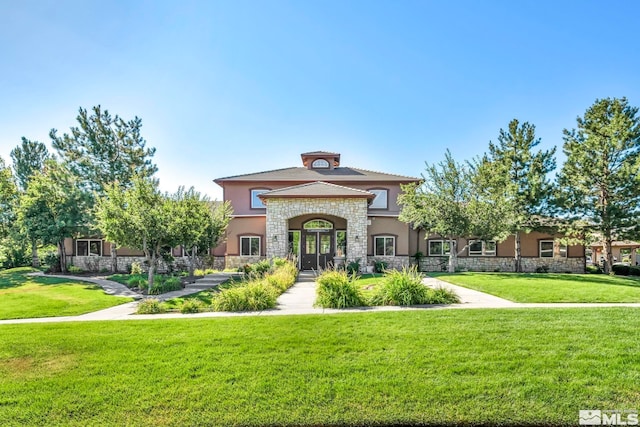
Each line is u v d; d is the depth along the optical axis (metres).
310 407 4.57
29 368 5.98
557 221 26.52
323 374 5.47
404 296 11.38
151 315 10.78
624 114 24.77
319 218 25.44
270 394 4.88
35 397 4.91
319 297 11.65
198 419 4.34
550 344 6.67
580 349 6.39
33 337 7.89
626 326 7.93
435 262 27.59
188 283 19.61
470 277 18.66
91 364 6.07
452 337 7.18
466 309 10.11
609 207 24.38
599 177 24.86
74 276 24.27
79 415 4.47
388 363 5.85
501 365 5.70
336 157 32.12
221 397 4.82
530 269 27.78
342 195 23.02
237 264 26.66
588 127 25.98
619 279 18.97
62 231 25.00
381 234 26.03
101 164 26.61
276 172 31.19
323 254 25.19
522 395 4.77
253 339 7.31
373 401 4.69
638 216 24.05
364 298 11.59
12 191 27.95
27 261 33.69
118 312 11.80
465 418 4.33
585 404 4.56
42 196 24.64
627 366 5.59
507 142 28.19
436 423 4.28
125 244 16.78
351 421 4.31
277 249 23.23
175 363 6.00
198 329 8.29
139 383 5.26
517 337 7.14
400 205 28.84
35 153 36.81
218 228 22.22
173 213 17.36
